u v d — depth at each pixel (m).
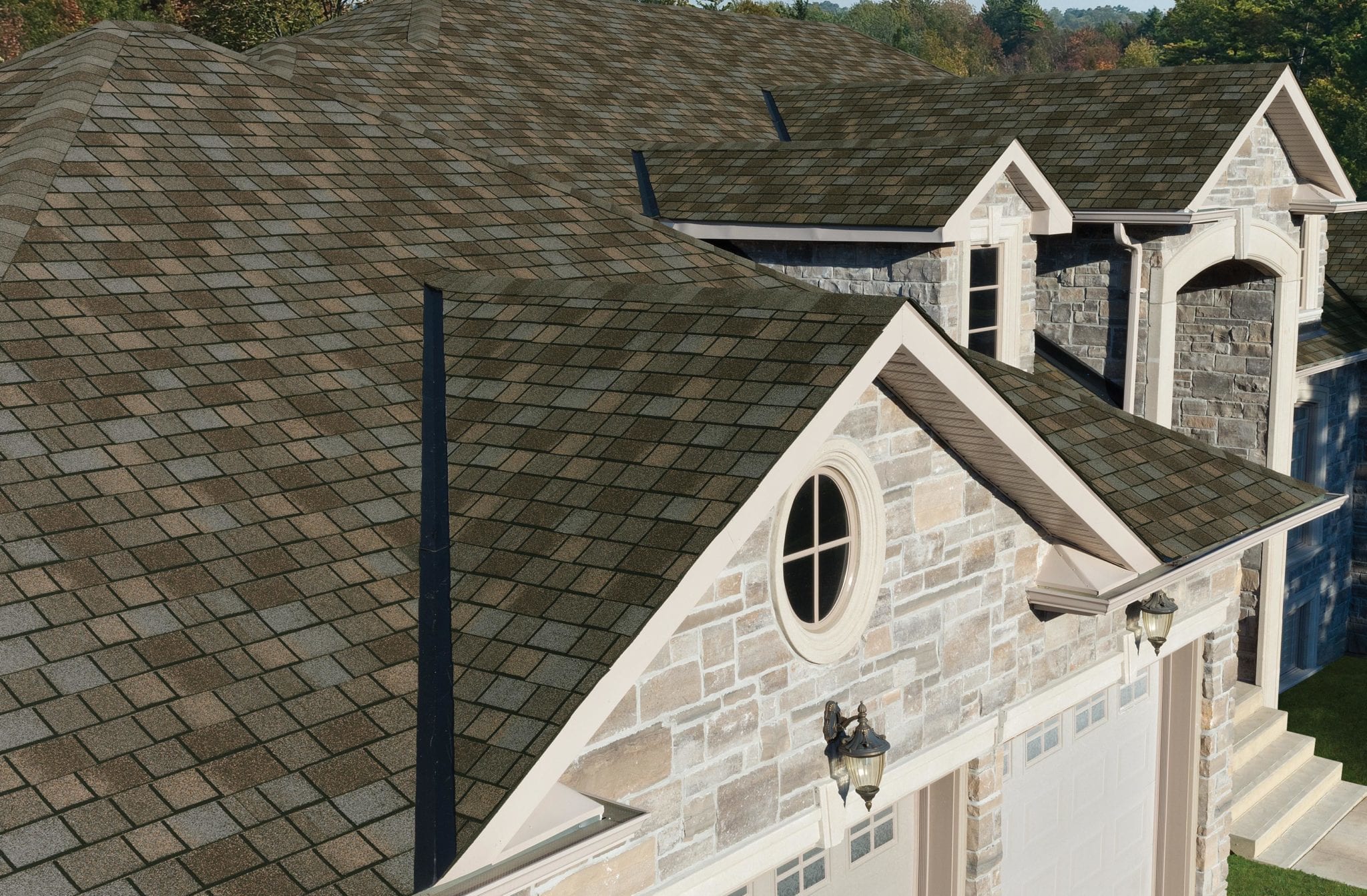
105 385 8.90
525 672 6.90
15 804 6.03
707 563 7.18
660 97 19.75
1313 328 22.03
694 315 9.41
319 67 17.02
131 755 6.45
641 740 8.11
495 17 20.83
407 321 10.80
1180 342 20.05
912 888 11.41
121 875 5.86
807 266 15.55
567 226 13.39
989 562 10.83
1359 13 81.12
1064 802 13.08
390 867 6.21
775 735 9.01
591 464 8.19
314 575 7.95
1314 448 23.25
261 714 6.90
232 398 9.24
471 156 14.27
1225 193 17.52
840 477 9.33
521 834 6.63
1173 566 11.06
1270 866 17.38
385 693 7.21
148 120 12.18
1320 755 20.44
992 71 128.38
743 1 67.25
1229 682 14.55
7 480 7.86
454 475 8.75
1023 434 9.62
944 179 14.75
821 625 9.37
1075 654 12.09
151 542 7.80
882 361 8.27
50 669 6.77
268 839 6.23
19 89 12.66
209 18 50.94
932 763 10.50
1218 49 86.94
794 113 20.05
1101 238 17.31
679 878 8.45
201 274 10.44
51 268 9.76
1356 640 25.27
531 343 9.96
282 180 12.20
